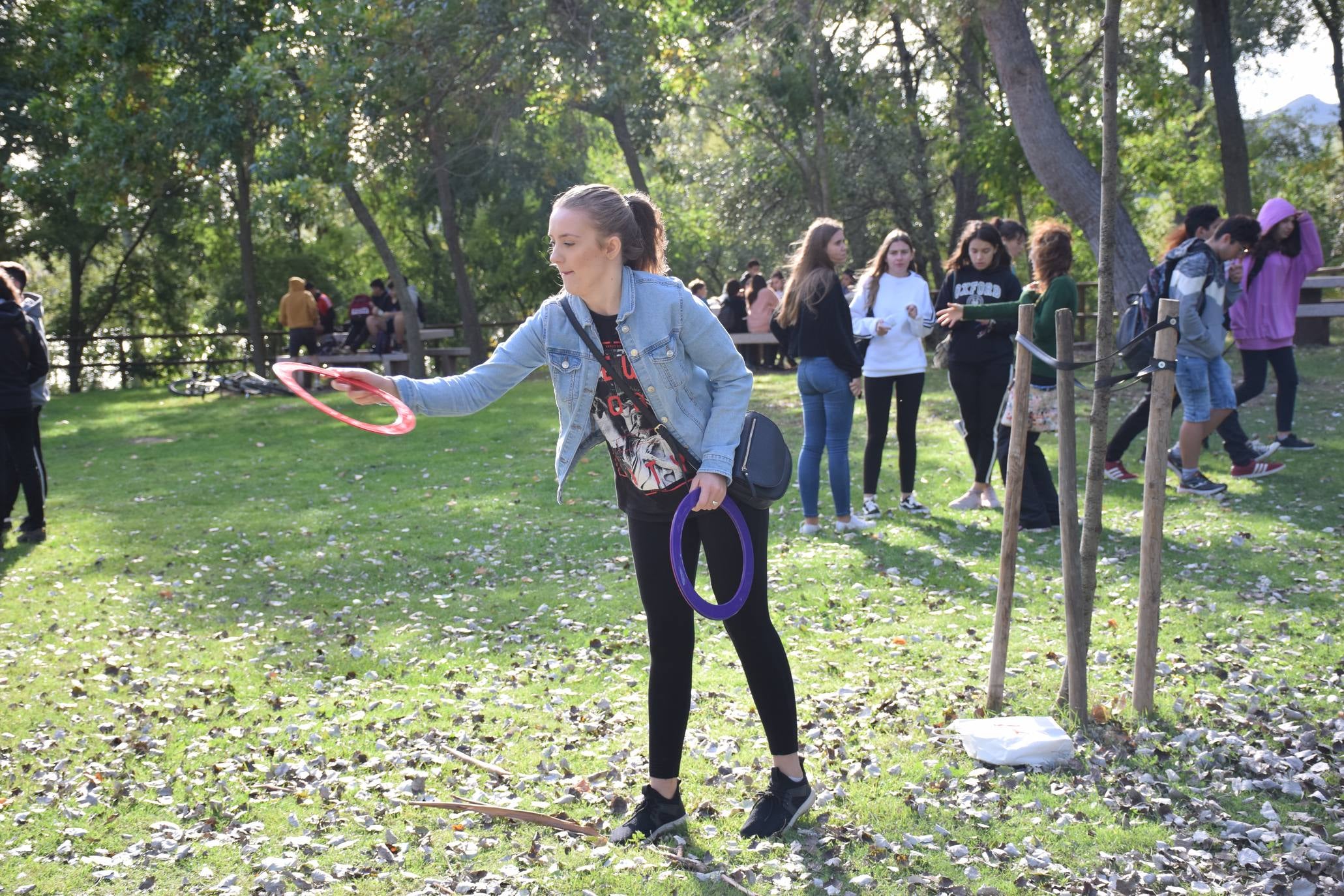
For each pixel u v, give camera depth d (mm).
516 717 4289
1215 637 4809
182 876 3141
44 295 29500
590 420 3166
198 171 22172
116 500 9547
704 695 4406
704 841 3270
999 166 21359
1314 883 2912
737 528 3141
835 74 20141
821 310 6781
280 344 25312
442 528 7895
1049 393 6695
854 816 3381
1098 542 3971
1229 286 7422
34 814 3561
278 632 5590
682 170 28953
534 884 3041
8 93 22266
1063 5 13359
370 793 3656
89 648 5379
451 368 22156
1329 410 10188
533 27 17141
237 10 18047
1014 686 4352
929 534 6895
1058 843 3188
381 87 16625
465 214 29797
